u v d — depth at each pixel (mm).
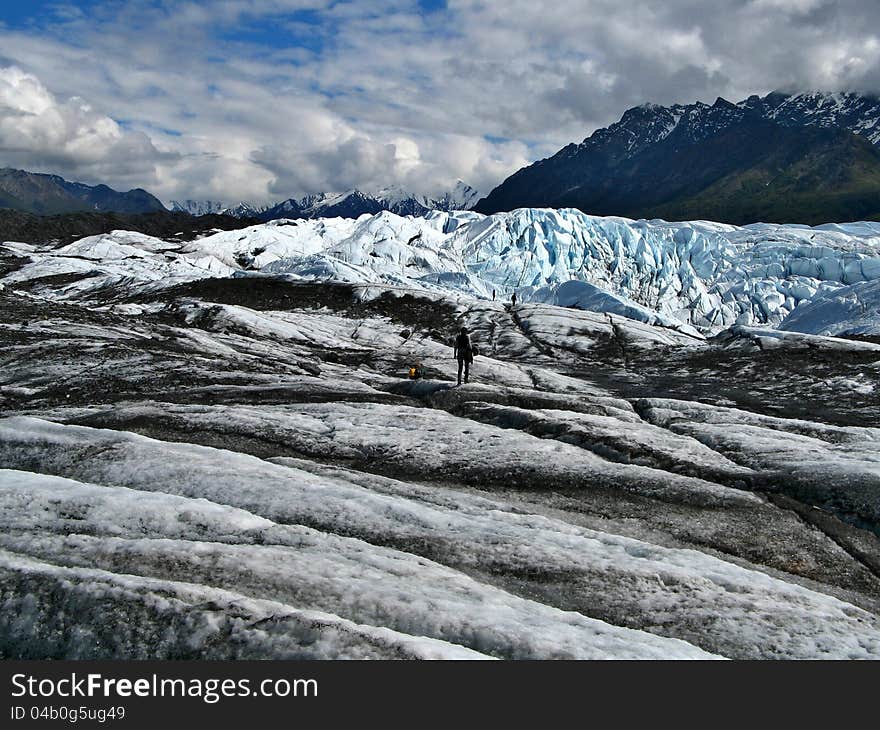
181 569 11328
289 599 10617
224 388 33219
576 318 96562
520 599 11617
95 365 38094
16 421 21844
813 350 65438
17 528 13070
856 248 192000
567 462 21234
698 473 21406
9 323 51375
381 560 12523
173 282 118250
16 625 9641
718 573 13422
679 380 60938
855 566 15492
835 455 23031
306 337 80938
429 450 22656
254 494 16203
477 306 104875
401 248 199500
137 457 18406
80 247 184250
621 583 12633
